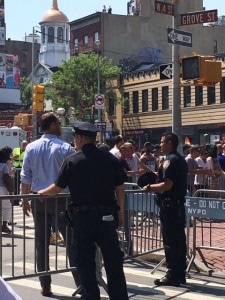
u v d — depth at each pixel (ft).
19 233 31.81
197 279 24.86
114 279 17.33
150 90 155.22
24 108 249.96
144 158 51.72
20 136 86.28
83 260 17.20
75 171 17.33
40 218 21.01
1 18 234.38
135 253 25.80
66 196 21.15
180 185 22.93
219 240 32.58
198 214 25.91
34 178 21.42
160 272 26.32
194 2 195.11
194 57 39.68
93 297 17.17
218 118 135.13
